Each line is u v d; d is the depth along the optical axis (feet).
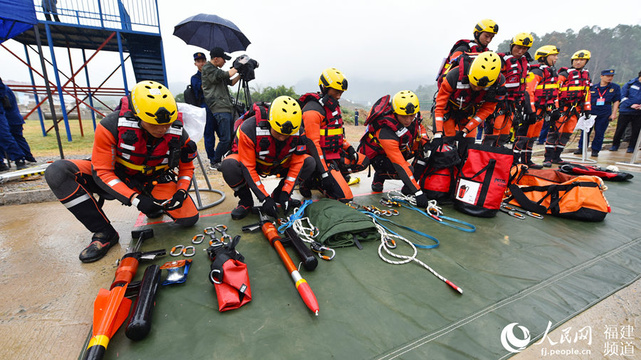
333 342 4.54
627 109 23.35
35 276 6.11
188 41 16.02
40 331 4.69
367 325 4.90
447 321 5.04
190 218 8.21
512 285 6.10
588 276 6.50
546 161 18.61
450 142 11.80
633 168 18.35
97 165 6.52
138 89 5.89
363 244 7.71
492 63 9.08
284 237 7.60
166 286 5.79
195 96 15.06
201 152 22.20
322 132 10.25
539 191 10.51
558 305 5.51
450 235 8.38
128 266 5.60
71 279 6.07
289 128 7.02
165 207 7.46
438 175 10.81
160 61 24.63
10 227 8.39
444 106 10.65
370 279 6.17
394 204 10.68
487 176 9.52
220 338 4.57
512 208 10.66
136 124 6.38
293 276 5.72
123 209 10.05
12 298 5.41
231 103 14.75
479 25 11.64
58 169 6.32
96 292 5.70
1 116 13.74
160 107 5.79
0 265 6.47
